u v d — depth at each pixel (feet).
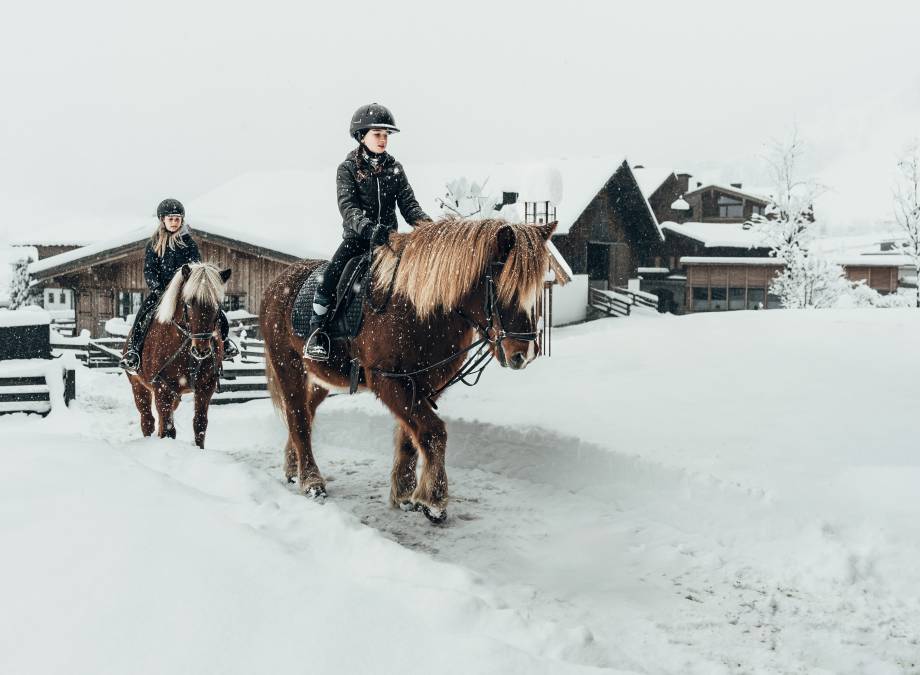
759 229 111.24
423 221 18.40
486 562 16.11
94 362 62.34
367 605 10.06
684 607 14.06
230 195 110.93
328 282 18.99
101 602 9.91
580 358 32.89
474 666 8.82
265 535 12.65
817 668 11.94
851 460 18.61
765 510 16.85
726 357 30.04
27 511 13.16
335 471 24.31
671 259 141.90
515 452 22.90
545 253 16.29
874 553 15.10
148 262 24.64
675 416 22.90
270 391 22.30
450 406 26.40
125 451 21.15
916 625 13.32
